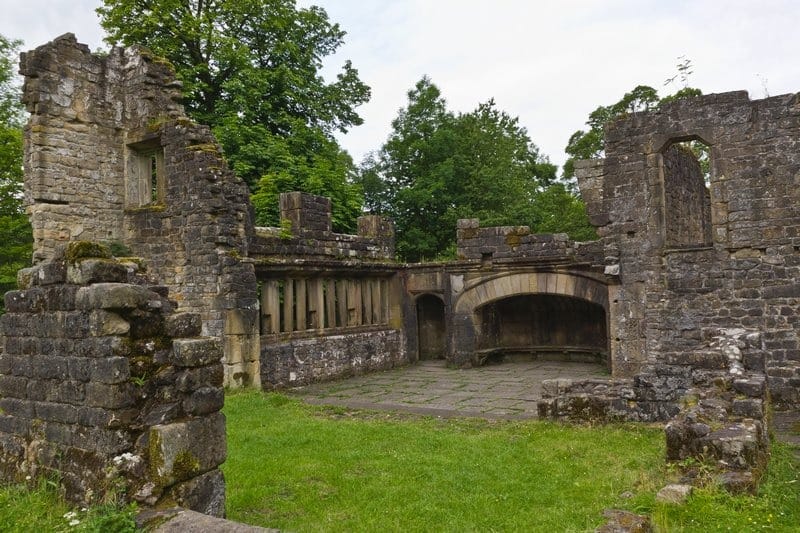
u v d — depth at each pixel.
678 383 9.70
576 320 22.42
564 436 9.38
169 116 16.64
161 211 16.03
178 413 5.77
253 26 26.86
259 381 15.66
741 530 5.12
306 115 28.61
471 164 32.50
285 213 18.30
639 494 6.18
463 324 21.09
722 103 14.50
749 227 14.07
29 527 5.14
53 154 15.37
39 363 6.14
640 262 15.58
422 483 7.27
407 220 31.81
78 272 5.83
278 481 7.43
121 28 24.66
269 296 17.23
